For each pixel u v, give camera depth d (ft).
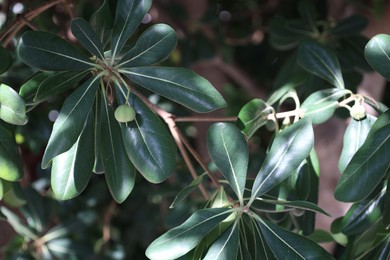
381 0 3.14
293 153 1.99
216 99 2.01
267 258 2.00
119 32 2.04
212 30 3.68
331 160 3.28
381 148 1.91
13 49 3.10
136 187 3.98
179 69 2.03
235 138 2.00
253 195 1.99
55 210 3.52
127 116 1.98
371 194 2.15
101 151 2.03
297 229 2.30
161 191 3.44
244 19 4.02
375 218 2.15
